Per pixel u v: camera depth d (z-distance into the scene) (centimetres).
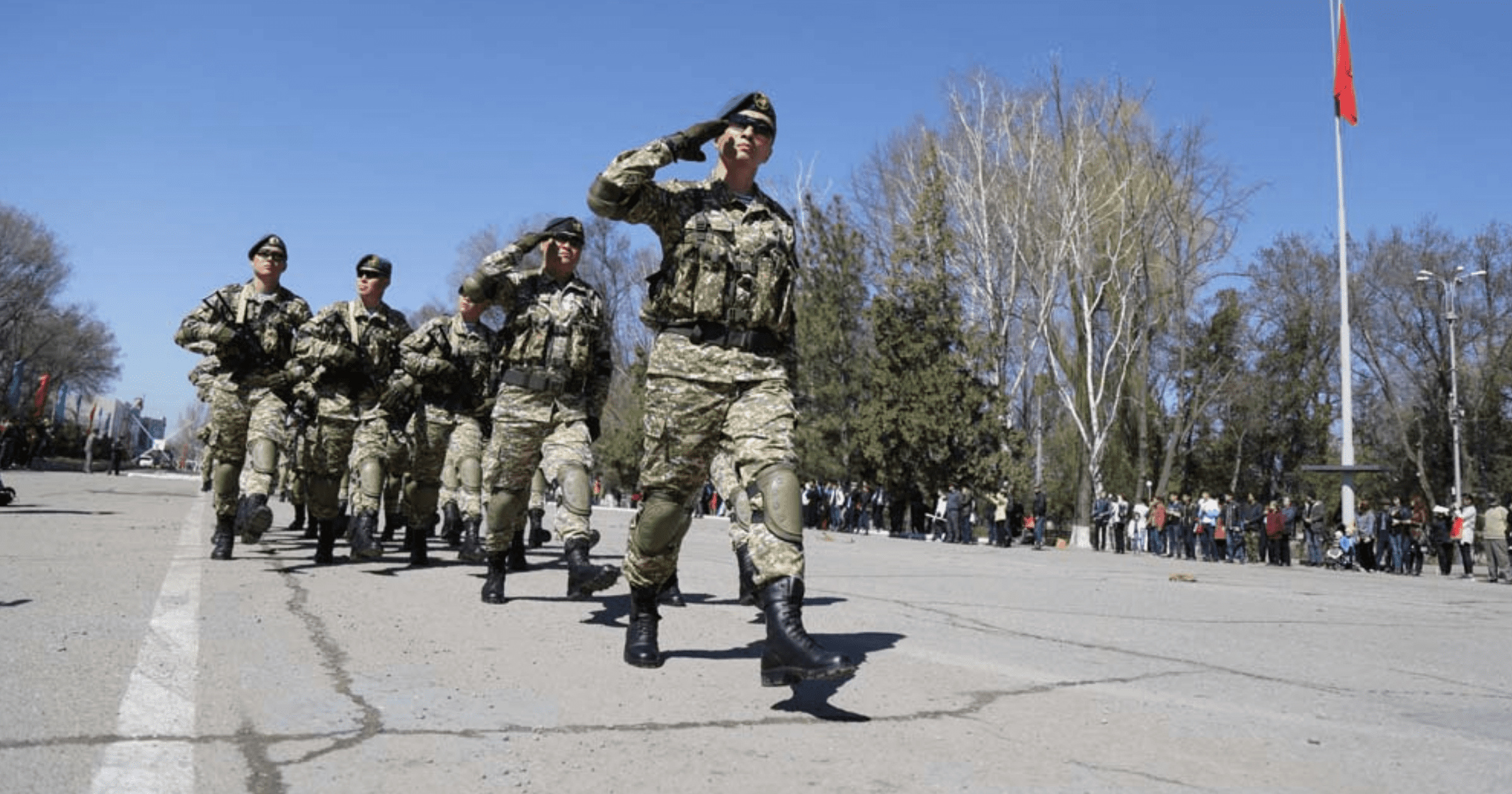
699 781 271
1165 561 2367
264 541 988
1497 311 4603
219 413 761
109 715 309
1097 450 3534
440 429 820
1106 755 312
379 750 288
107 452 7631
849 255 3884
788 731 327
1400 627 744
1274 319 5138
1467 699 434
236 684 357
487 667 406
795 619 338
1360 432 5278
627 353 5291
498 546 603
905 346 3459
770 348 388
